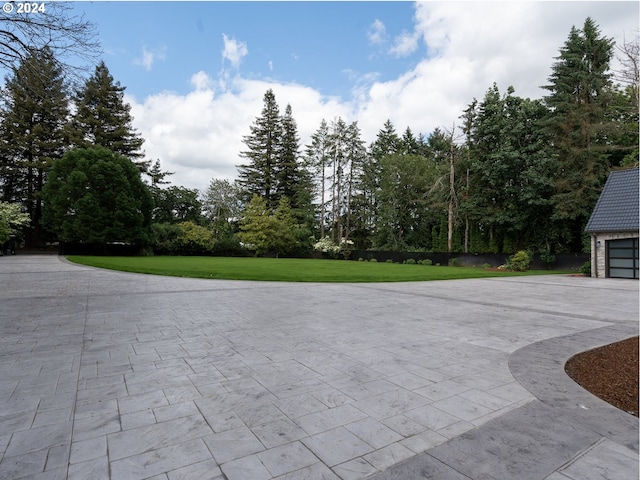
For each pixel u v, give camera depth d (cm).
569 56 2478
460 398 313
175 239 3177
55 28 692
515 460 216
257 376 361
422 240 3778
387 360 419
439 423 265
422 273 1752
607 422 268
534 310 792
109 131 3581
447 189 3069
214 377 356
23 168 3241
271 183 4269
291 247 3500
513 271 2211
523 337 540
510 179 2659
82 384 335
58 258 2362
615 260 1777
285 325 598
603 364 411
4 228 2566
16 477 194
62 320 614
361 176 3828
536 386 343
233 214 4197
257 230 3406
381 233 3588
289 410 284
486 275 1769
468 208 2831
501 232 2952
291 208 4159
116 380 346
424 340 514
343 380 353
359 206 3966
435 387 338
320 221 4053
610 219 1798
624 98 2398
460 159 3019
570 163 2425
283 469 205
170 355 427
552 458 218
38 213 3409
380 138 4772
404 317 683
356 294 1002
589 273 1961
